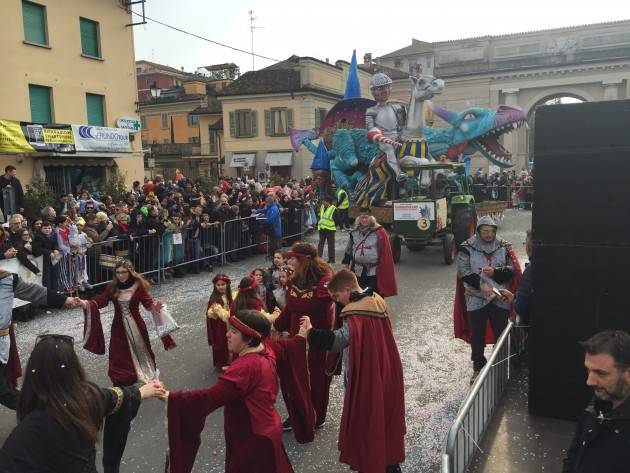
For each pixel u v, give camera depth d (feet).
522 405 16.01
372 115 62.39
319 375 15.81
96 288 33.50
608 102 13.28
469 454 12.82
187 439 9.87
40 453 7.08
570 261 14.19
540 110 13.99
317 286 16.24
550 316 14.62
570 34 122.93
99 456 14.69
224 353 20.59
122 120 70.54
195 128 156.97
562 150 13.89
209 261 41.98
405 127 61.31
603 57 119.75
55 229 30.45
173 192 52.39
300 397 13.60
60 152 58.70
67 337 7.97
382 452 11.85
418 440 15.15
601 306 13.97
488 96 129.49
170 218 40.04
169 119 160.25
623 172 13.34
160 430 16.26
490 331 19.17
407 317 27.53
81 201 44.27
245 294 18.80
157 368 21.27
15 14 58.65
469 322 18.85
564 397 14.79
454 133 71.20
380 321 12.42
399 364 12.71
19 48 59.21
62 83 64.28
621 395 7.41
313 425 14.14
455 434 10.71
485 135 70.74
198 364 21.67
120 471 14.01
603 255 13.78
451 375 19.83
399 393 12.57
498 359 16.10
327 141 76.38
